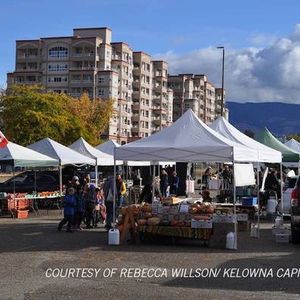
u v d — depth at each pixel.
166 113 132.62
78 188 17.00
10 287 8.38
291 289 8.52
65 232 16.16
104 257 11.39
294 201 13.96
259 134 23.03
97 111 71.81
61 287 8.41
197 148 13.26
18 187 27.09
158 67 129.62
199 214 13.41
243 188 22.80
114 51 111.00
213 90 166.62
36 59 108.62
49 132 48.88
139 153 13.68
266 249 12.88
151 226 13.48
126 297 7.76
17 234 15.57
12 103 49.47
